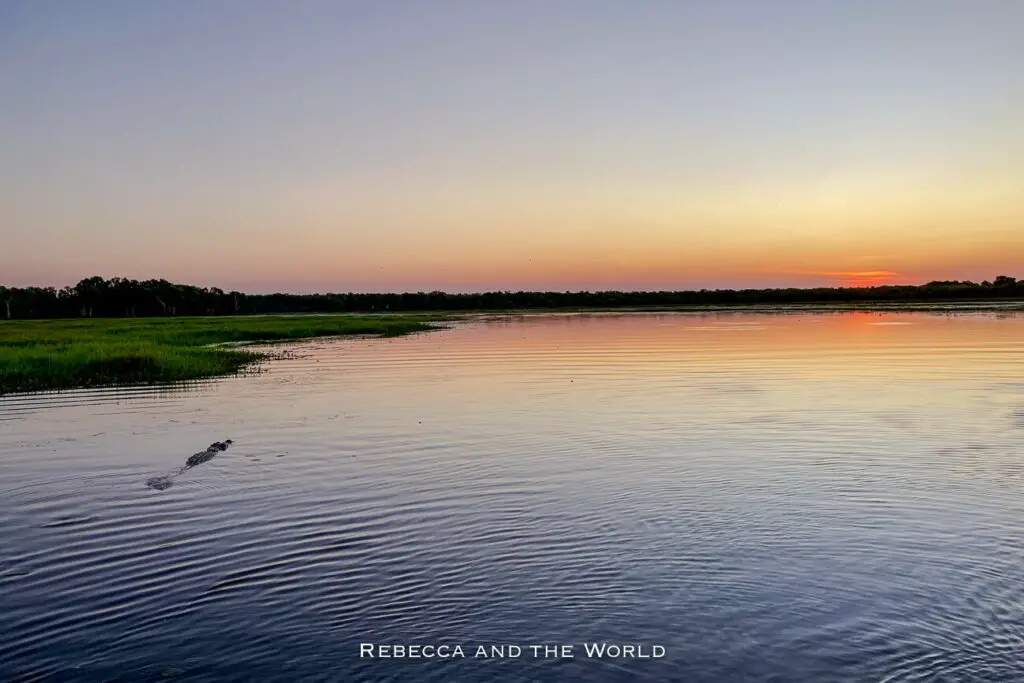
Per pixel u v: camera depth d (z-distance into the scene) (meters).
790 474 14.02
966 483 13.28
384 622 8.66
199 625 8.67
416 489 13.44
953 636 8.15
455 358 38.28
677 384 26.33
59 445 17.75
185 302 141.00
